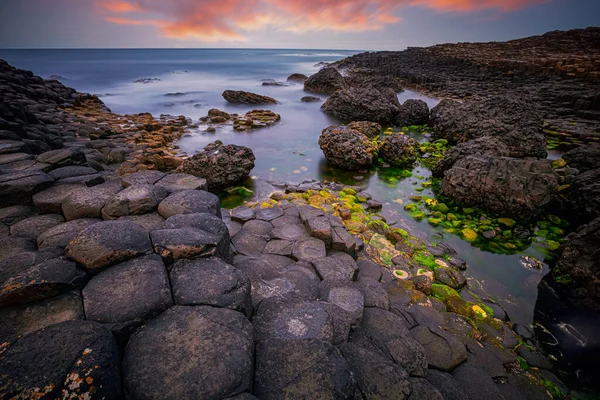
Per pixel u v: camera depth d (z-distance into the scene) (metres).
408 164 10.90
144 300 2.24
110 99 27.00
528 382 3.29
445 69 39.44
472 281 5.34
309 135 15.70
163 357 1.91
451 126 14.12
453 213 7.71
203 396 1.74
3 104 8.66
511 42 60.66
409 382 2.31
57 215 3.66
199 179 4.39
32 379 1.63
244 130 16.25
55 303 2.23
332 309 3.04
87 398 1.62
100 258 2.48
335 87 30.19
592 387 3.57
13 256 2.65
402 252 5.73
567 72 26.56
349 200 7.89
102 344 1.86
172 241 2.75
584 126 15.13
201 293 2.41
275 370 2.04
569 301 4.90
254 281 3.40
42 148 6.96
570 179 8.42
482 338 3.83
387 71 43.28
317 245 4.58
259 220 5.39
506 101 13.53
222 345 2.00
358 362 2.43
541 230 6.91
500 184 7.34
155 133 14.34
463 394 2.64
